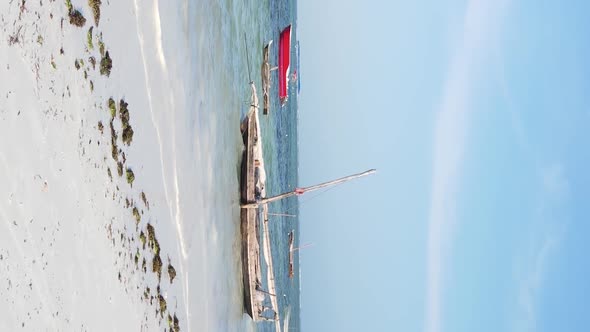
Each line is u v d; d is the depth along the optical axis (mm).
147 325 12203
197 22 17141
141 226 12352
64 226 9297
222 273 17875
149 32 13453
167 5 14648
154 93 13586
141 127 12719
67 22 9734
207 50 18094
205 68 17688
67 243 9336
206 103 17531
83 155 10094
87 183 10164
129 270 11570
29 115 8570
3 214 7832
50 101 9133
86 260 9883
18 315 7852
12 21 8242
